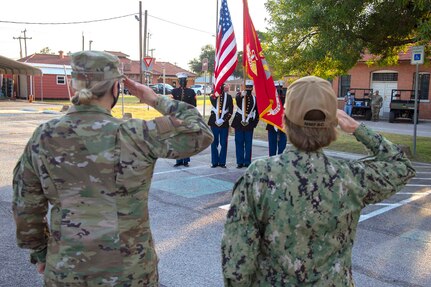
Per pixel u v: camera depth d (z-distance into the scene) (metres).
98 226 1.88
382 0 10.79
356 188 1.79
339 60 11.33
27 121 18.83
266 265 1.78
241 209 1.77
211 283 3.96
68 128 1.93
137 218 1.95
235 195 1.80
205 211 6.14
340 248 1.78
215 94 8.72
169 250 4.70
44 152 1.92
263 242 1.79
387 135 16.31
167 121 1.97
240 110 9.27
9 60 26.30
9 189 7.11
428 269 4.38
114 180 1.90
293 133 1.80
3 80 40.97
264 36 13.30
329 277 1.73
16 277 4.02
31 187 1.99
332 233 1.75
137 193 1.95
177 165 9.57
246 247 1.74
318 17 10.84
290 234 1.72
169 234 5.19
